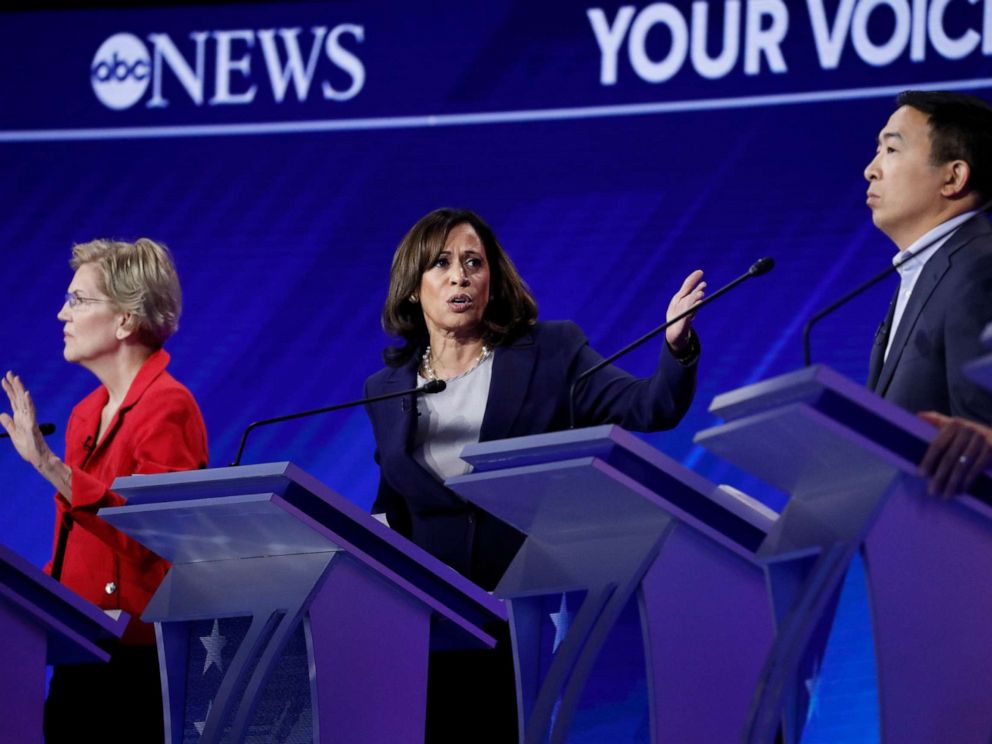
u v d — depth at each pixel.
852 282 16.84
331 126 18.80
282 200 18.83
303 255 18.67
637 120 17.80
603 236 17.72
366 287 18.47
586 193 17.84
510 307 11.59
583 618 7.79
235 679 8.38
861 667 8.29
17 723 9.29
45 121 19.56
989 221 9.48
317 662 8.24
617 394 11.06
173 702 8.97
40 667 9.42
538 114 18.14
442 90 18.50
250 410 18.47
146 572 11.38
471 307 11.34
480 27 18.47
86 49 19.59
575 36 18.12
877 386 9.46
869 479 6.66
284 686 8.67
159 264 12.48
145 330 12.33
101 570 11.44
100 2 19.59
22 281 19.28
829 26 17.28
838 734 7.98
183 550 8.98
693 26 17.73
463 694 10.55
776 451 6.86
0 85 19.70
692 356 10.44
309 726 8.54
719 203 17.41
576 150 17.97
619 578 7.73
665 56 17.80
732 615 7.70
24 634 9.41
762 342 16.98
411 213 18.44
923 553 6.53
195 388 18.61
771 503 16.61
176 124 19.23
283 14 19.11
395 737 8.39
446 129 18.44
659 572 7.61
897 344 9.34
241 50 19.17
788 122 17.31
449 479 8.16
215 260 18.88
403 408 11.33
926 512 6.55
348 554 8.40
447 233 11.59
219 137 19.09
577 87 18.05
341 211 18.64
